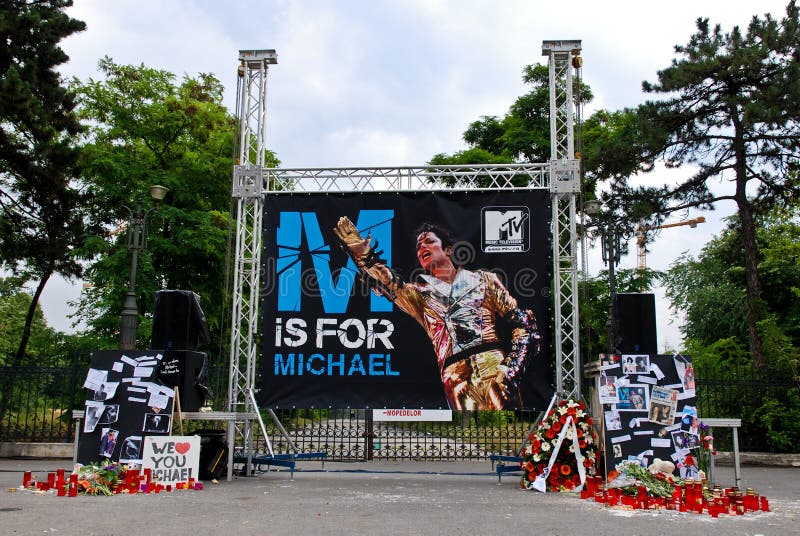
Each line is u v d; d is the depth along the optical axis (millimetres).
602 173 20672
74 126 17531
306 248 11234
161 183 22781
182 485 9070
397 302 10953
